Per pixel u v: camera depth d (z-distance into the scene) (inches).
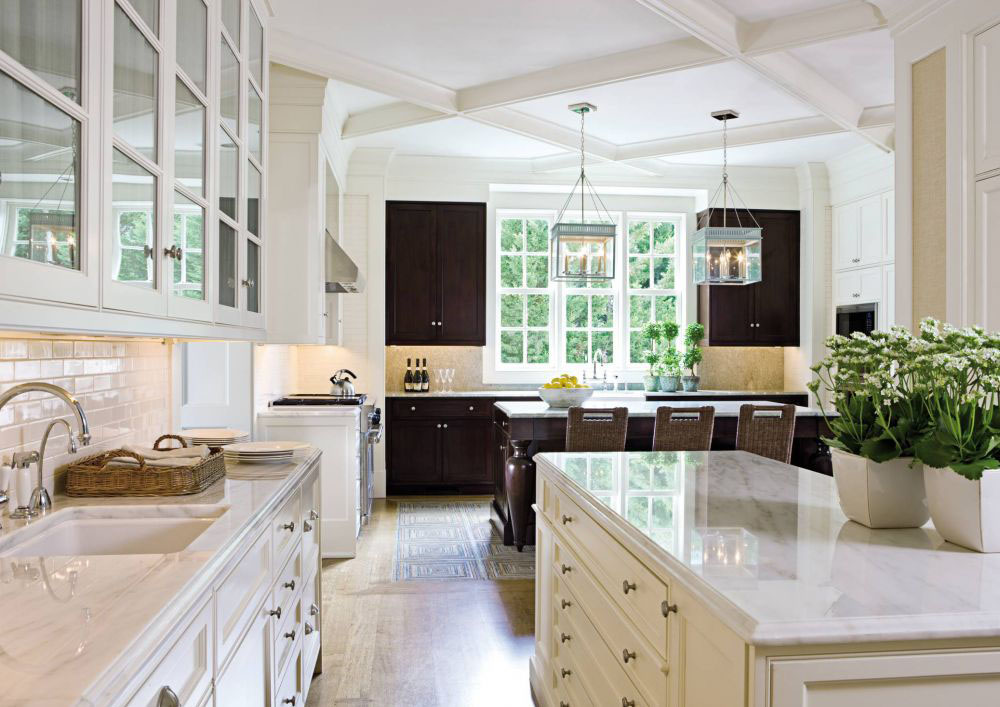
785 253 303.6
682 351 316.2
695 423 187.3
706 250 225.0
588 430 184.7
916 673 45.3
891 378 64.9
